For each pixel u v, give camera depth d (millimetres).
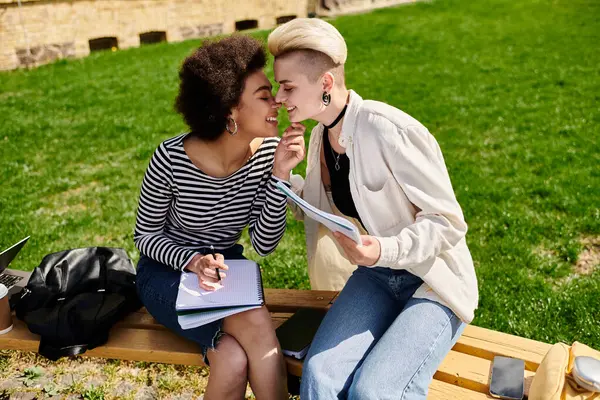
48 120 8555
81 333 2744
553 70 10102
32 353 3697
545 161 6164
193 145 2717
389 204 2502
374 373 2252
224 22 15695
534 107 8156
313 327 2711
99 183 6266
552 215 5012
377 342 2453
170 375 3492
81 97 9750
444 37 13312
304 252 4695
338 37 2373
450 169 6152
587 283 4047
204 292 2570
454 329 2480
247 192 2832
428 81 9984
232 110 2588
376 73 10734
